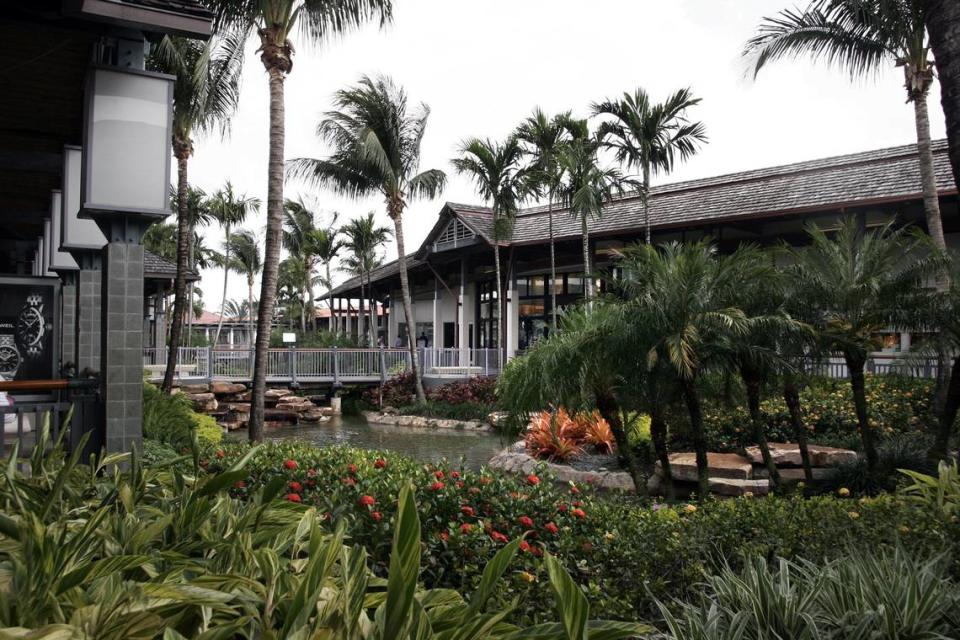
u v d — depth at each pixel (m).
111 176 5.12
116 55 5.28
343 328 44.00
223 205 32.00
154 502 2.66
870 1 10.53
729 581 3.06
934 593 2.80
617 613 3.41
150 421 7.73
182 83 13.22
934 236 11.59
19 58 5.64
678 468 9.35
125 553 2.00
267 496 2.44
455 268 28.70
